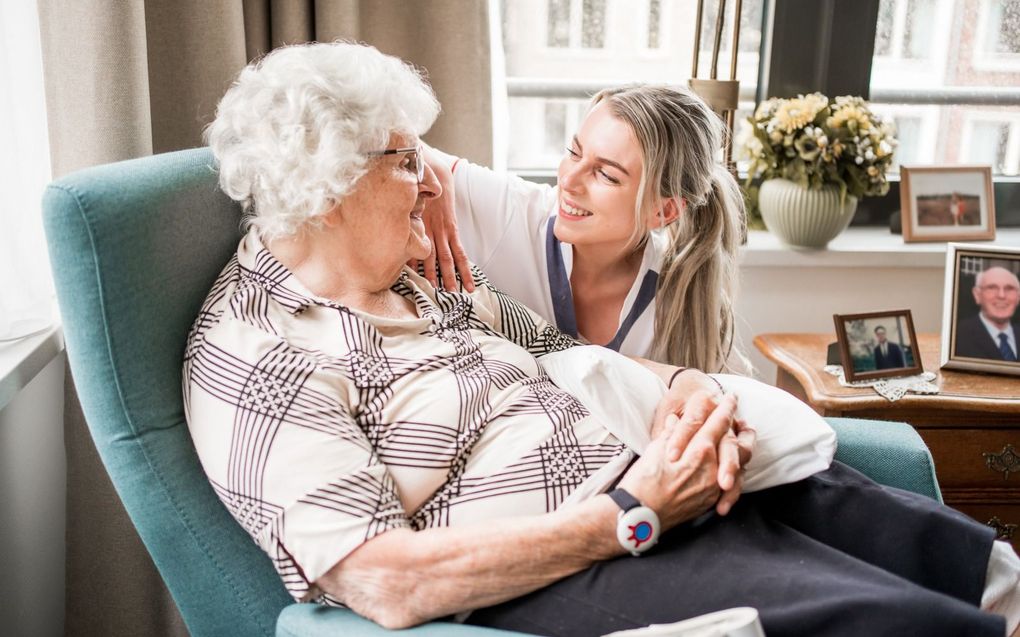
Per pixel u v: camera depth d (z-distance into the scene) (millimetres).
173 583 1153
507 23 2252
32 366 1333
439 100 1881
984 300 1855
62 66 1425
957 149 2424
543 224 1608
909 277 2254
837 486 1192
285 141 1117
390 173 1181
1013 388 1785
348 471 1034
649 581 1033
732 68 2039
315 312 1177
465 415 1165
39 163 1441
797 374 1845
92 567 1621
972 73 2379
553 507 1138
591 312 1647
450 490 1139
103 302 1042
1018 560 1139
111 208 1046
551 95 2318
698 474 1108
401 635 986
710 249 1581
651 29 2289
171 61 1644
